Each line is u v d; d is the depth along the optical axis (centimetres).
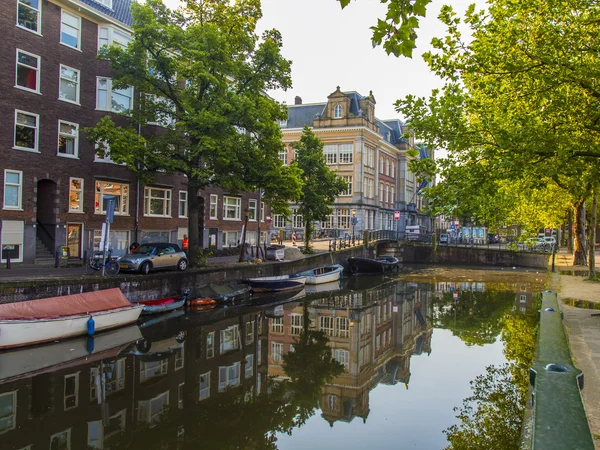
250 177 2244
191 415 1006
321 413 1030
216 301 2211
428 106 1265
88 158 2409
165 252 2128
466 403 1042
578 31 1171
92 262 1959
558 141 1138
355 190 5769
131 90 2562
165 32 2008
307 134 3678
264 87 2392
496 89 1360
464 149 1272
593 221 2469
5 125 2064
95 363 1301
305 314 2145
